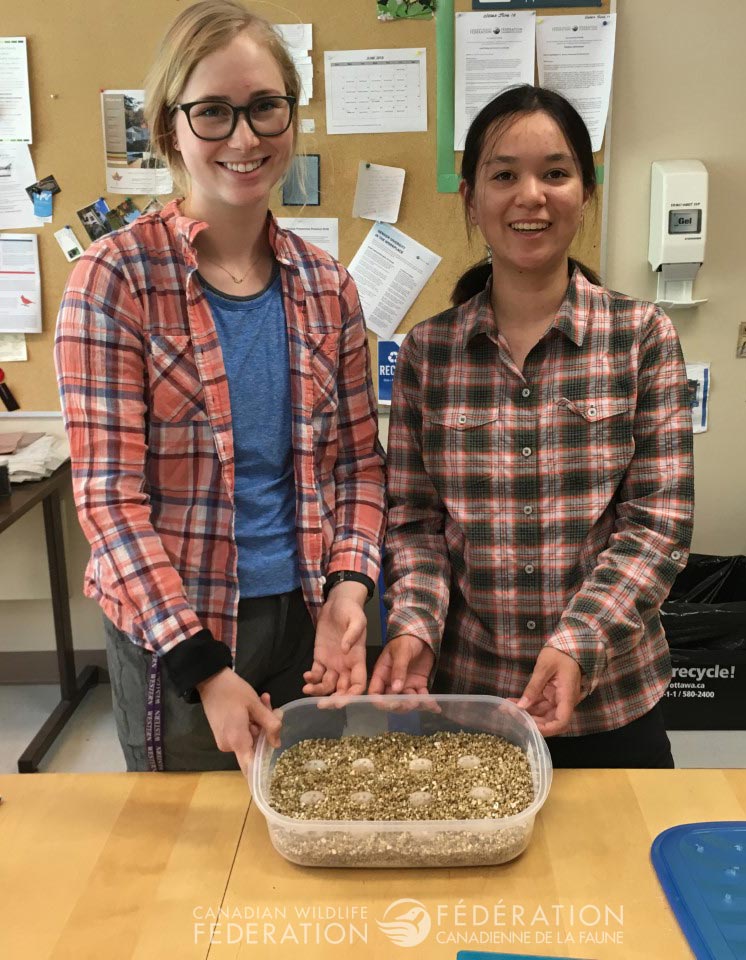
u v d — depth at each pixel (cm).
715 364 271
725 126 253
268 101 112
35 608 302
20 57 250
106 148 256
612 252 264
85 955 87
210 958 86
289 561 131
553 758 137
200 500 123
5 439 259
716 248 262
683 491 126
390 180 255
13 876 98
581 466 130
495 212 124
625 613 120
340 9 244
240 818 108
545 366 131
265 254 130
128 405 116
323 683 123
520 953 86
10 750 267
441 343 138
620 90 251
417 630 125
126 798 112
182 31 111
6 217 262
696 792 111
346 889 96
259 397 125
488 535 134
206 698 108
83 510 113
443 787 107
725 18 245
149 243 118
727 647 259
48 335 270
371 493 139
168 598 110
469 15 242
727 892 92
